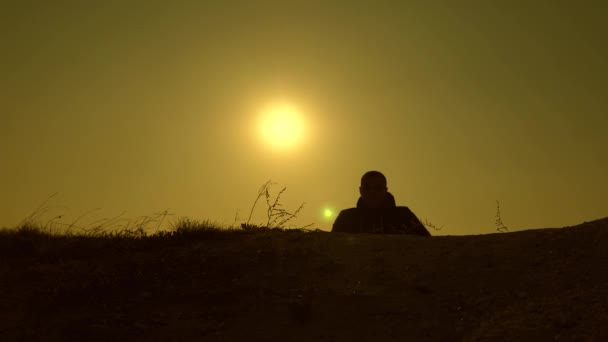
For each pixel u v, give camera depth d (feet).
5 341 19.03
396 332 18.22
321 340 18.12
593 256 21.17
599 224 23.59
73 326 19.66
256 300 20.80
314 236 26.84
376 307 19.70
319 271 22.85
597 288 19.03
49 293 22.09
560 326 17.31
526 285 20.01
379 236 26.50
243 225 29.99
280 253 24.72
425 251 23.77
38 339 19.07
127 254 26.07
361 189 33.14
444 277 21.31
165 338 18.75
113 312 20.57
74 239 29.12
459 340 17.60
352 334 18.31
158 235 28.73
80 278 23.26
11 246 28.02
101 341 18.81
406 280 21.43
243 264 23.81
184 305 20.84
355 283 21.58
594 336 16.52
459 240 24.76
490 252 22.80
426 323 18.57
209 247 26.00
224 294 21.36
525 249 22.63
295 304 19.90
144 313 20.38
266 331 18.81
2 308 21.31
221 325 19.33
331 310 19.72
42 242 28.50
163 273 23.35
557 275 20.33
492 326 17.93
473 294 19.97
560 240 22.84
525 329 17.39
